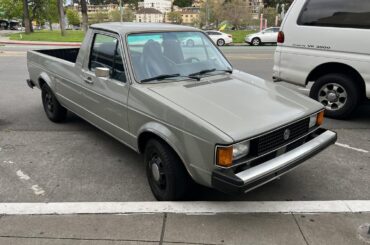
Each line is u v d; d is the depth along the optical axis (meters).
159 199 3.99
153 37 4.61
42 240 3.36
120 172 4.68
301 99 4.20
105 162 4.96
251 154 3.39
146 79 4.21
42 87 6.59
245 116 3.54
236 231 3.47
